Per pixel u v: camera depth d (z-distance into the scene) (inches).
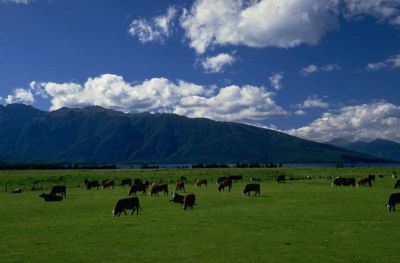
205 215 1462.8
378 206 1673.2
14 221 1403.8
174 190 2544.3
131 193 2394.2
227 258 890.1
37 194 2472.9
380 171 4857.3
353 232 1141.7
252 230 1179.3
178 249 967.6
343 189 2524.6
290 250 949.8
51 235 1141.7
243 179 3870.6
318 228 1202.0
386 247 973.2
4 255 933.2
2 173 4803.2
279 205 1724.9
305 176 4121.6
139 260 883.4
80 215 1530.5
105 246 1005.8
